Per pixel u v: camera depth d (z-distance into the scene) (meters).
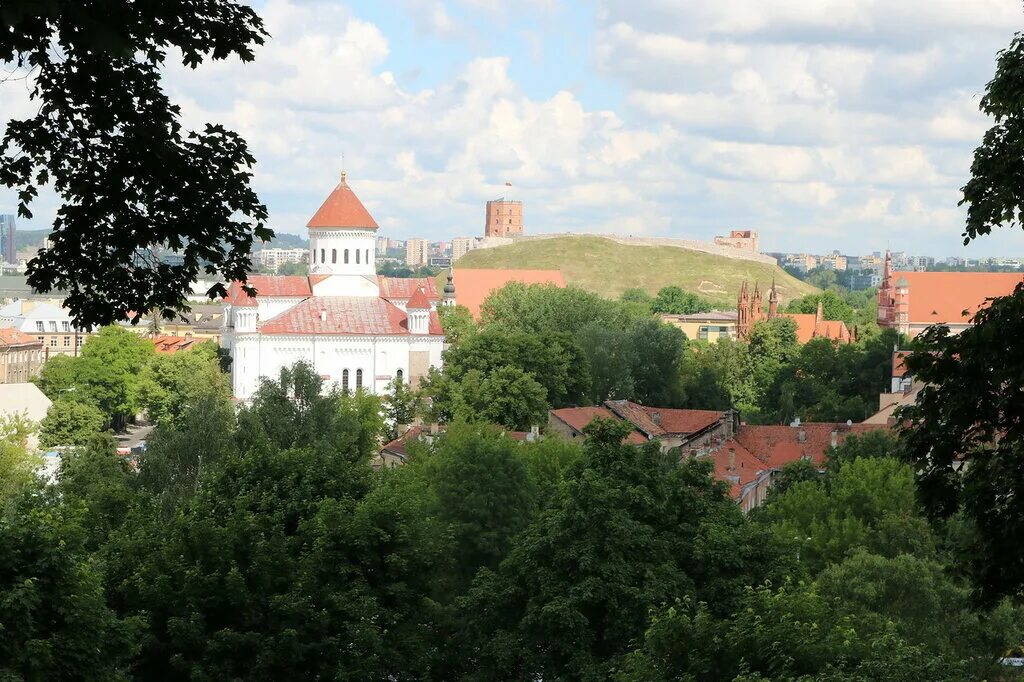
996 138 44.53
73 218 30.92
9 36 27.31
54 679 45.03
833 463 131.62
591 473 69.25
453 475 100.31
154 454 116.88
